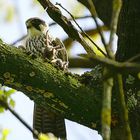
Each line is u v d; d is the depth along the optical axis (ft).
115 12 19.19
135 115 25.39
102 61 17.52
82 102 25.48
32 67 25.00
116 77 19.58
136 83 25.57
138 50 26.50
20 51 25.21
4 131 25.25
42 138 21.48
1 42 24.98
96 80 25.81
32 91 25.52
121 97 19.72
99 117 25.52
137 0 26.78
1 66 24.67
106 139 17.49
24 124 20.74
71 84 25.55
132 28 26.73
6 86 26.07
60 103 25.66
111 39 18.90
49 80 25.22
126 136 19.38
